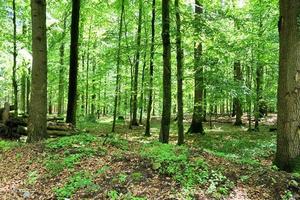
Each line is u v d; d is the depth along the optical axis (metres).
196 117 22.30
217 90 16.86
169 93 14.39
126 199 7.17
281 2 9.89
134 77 27.20
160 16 23.50
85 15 25.31
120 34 22.39
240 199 7.32
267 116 33.38
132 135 21.38
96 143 11.02
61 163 8.97
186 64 17.58
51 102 36.44
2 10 20.17
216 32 15.16
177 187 7.58
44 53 12.61
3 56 20.34
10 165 9.81
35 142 11.92
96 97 34.06
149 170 8.27
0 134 15.05
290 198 7.48
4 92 37.47
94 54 28.20
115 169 8.41
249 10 21.95
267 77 25.66
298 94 9.68
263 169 8.50
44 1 12.48
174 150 9.62
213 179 7.84
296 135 9.70
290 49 9.67
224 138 19.53
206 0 20.06
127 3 23.27
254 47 19.80
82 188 7.73
